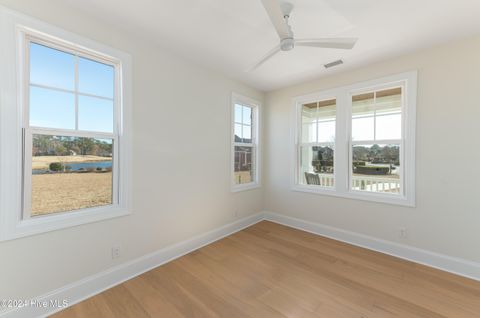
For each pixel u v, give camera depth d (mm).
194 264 2396
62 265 1728
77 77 1854
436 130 2318
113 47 1992
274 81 3426
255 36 2156
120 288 1961
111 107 2064
